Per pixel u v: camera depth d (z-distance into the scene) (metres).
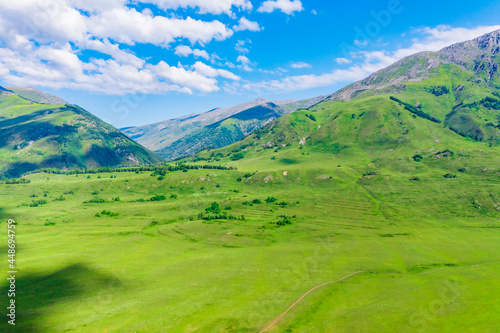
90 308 71.69
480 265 98.00
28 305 72.75
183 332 61.31
